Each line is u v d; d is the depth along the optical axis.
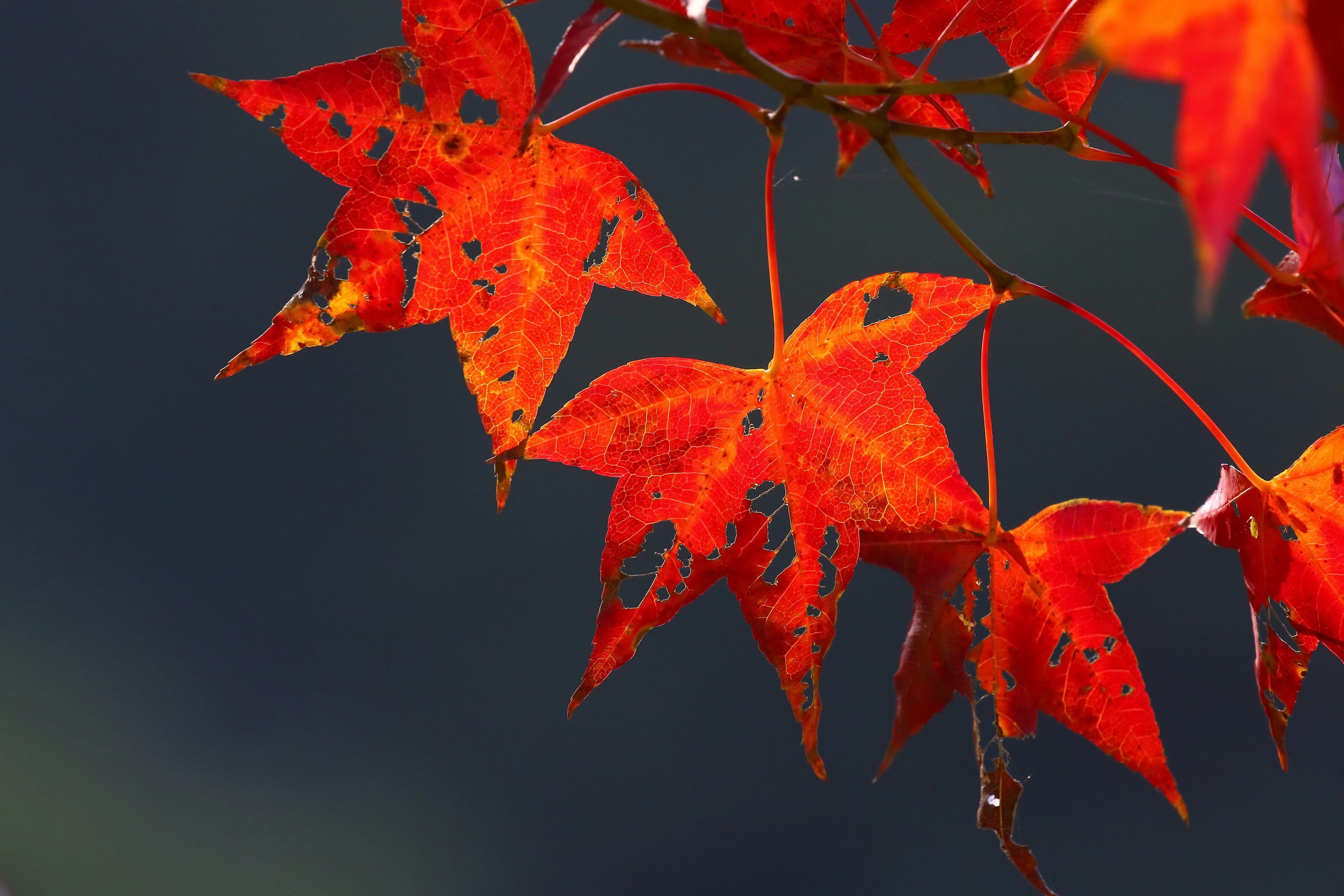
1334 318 1.10
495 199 1.12
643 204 1.12
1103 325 1.12
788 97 1.10
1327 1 0.71
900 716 1.12
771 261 1.12
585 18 1.09
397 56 1.12
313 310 1.12
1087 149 1.12
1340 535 1.12
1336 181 1.09
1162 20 0.72
